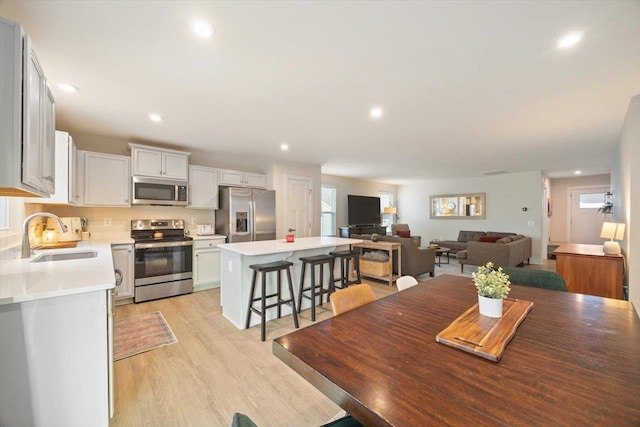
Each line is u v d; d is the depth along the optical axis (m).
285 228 5.59
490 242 5.94
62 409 1.45
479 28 1.68
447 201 8.62
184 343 2.63
